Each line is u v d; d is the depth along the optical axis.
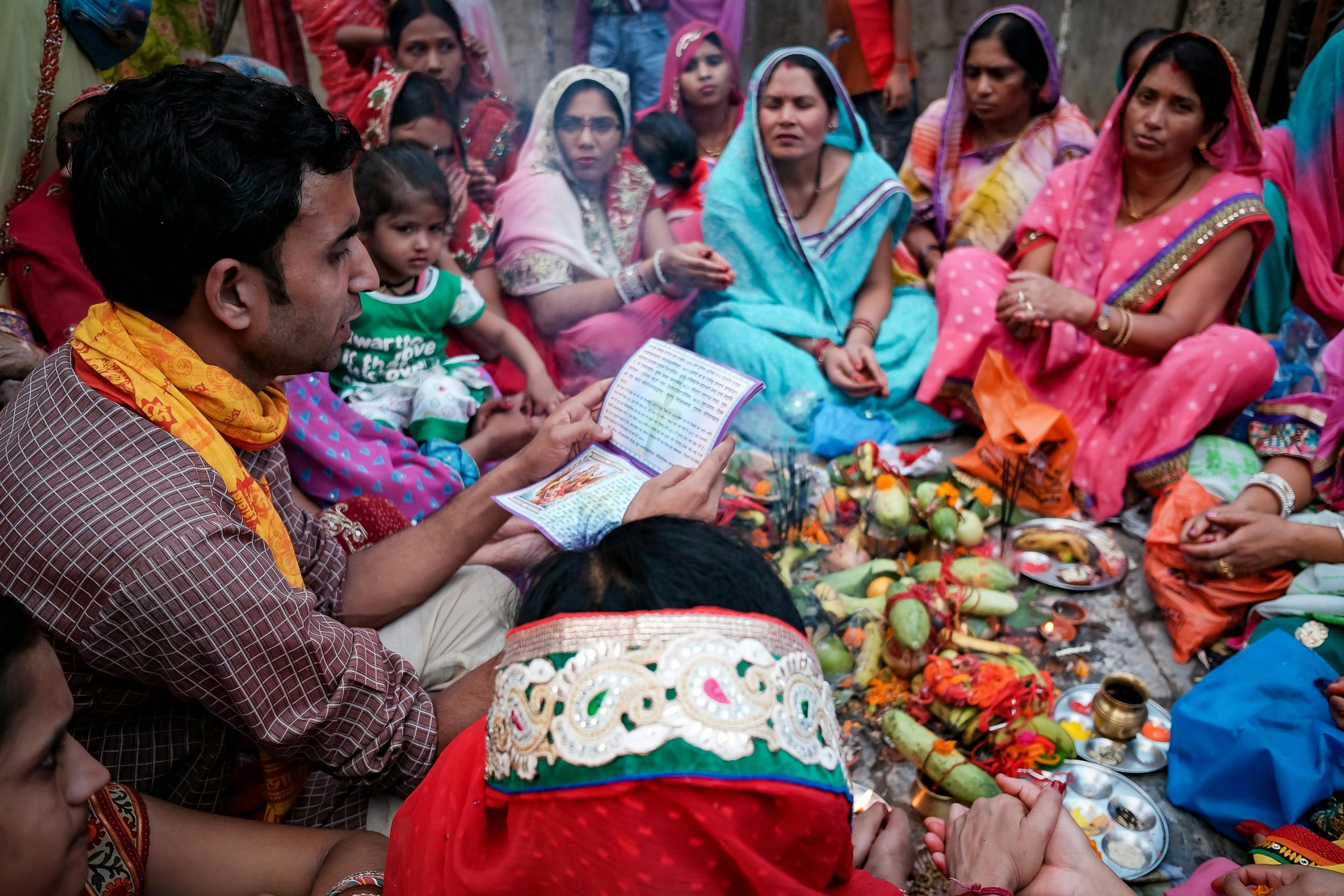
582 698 0.89
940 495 2.62
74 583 1.34
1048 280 3.04
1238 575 2.42
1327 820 1.85
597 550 1.01
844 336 3.50
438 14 3.62
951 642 2.24
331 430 2.53
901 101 4.34
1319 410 2.69
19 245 2.57
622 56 4.01
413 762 1.56
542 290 3.47
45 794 0.99
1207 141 3.04
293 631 1.43
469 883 0.99
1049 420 2.81
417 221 2.89
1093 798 2.03
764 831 0.89
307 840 1.47
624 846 0.87
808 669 0.96
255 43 3.94
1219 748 1.99
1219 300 3.05
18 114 2.60
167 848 1.41
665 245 3.66
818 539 2.65
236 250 1.38
